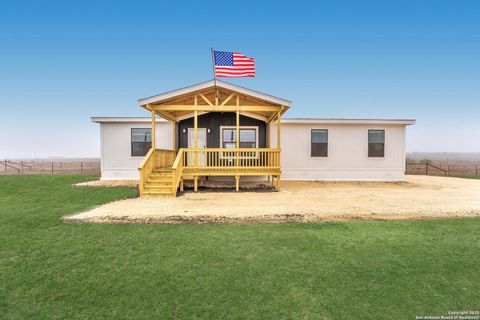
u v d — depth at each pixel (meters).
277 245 4.48
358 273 3.54
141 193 9.07
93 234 5.02
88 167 36.50
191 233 5.09
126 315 2.74
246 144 13.28
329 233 5.07
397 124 13.95
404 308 2.84
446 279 3.39
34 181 11.93
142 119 13.41
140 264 3.79
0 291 3.14
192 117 13.20
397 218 6.14
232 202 7.95
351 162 14.00
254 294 3.08
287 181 13.68
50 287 3.22
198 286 3.24
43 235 4.95
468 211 6.68
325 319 2.66
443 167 33.94
